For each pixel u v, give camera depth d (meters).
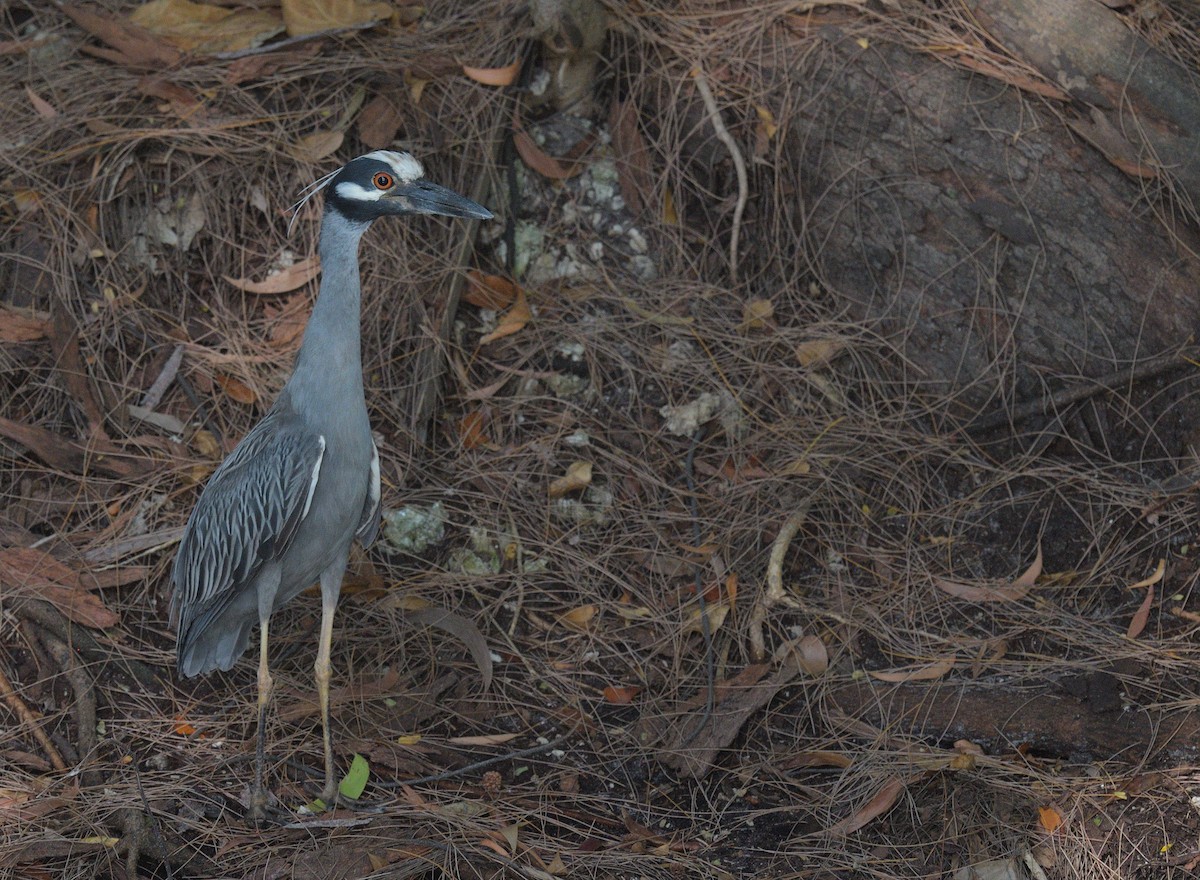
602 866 5.80
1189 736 6.27
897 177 8.06
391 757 6.34
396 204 6.04
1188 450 7.56
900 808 6.12
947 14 8.24
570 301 8.12
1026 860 5.81
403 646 6.86
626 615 7.09
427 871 5.72
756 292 8.26
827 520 7.47
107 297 7.61
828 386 7.88
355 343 6.12
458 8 8.65
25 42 8.26
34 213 7.68
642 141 8.43
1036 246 7.87
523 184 8.41
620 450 7.68
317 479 5.97
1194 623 6.83
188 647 6.14
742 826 6.12
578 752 6.50
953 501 7.57
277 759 6.30
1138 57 7.80
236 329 7.73
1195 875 5.72
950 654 6.84
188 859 5.73
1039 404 7.75
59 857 5.59
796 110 8.20
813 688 6.75
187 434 7.43
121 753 6.26
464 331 8.03
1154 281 7.74
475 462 7.62
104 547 6.93
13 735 6.21
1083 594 7.12
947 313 7.97
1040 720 6.42
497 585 7.21
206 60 8.19
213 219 7.84
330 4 8.32
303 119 8.06
